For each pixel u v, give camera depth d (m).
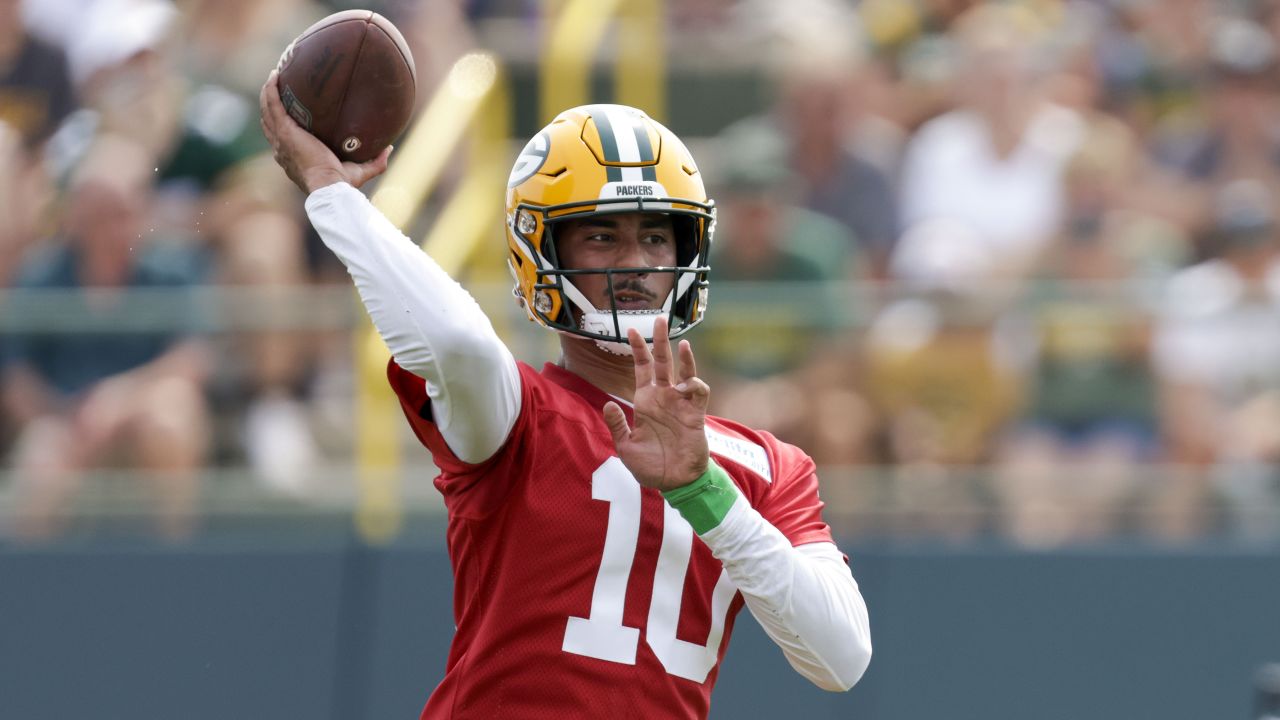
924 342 22.83
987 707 22.12
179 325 23.25
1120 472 22.52
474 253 26.73
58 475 22.91
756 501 11.59
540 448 10.88
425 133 26.94
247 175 25.78
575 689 10.77
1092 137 28.50
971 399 22.73
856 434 22.69
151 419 22.92
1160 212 27.64
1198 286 23.02
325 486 22.91
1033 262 26.44
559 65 29.75
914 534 22.50
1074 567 22.25
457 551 11.25
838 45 32.09
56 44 27.78
